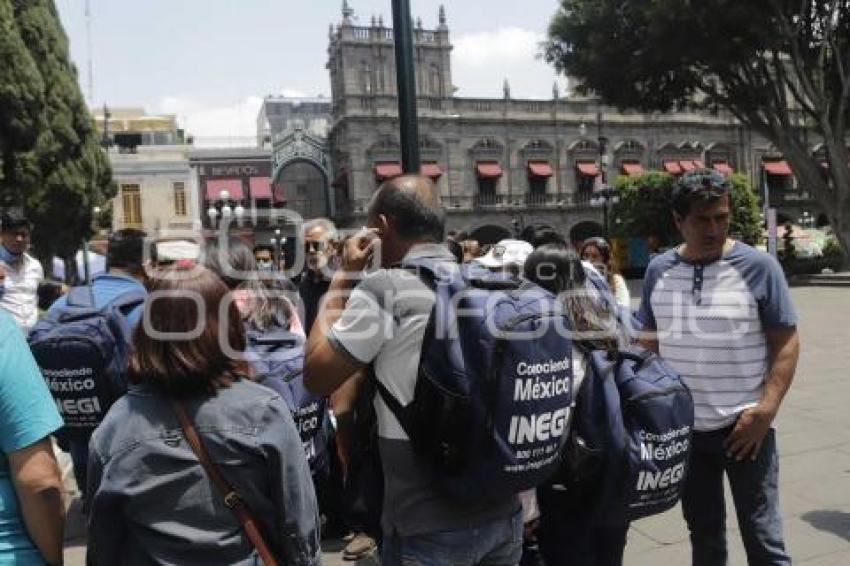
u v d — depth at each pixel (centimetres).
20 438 187
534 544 292
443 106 4300
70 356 335
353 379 240
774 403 280
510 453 195
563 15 2325
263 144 4538
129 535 186
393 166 4172
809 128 2873
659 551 398
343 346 202
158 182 4144
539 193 4488
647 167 4672
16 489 188
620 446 242
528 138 4466
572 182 4550
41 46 1953
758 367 291
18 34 1836
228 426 184
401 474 206
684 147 4719
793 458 536
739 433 283
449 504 203
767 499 288
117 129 4781
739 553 385
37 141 1881
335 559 399
